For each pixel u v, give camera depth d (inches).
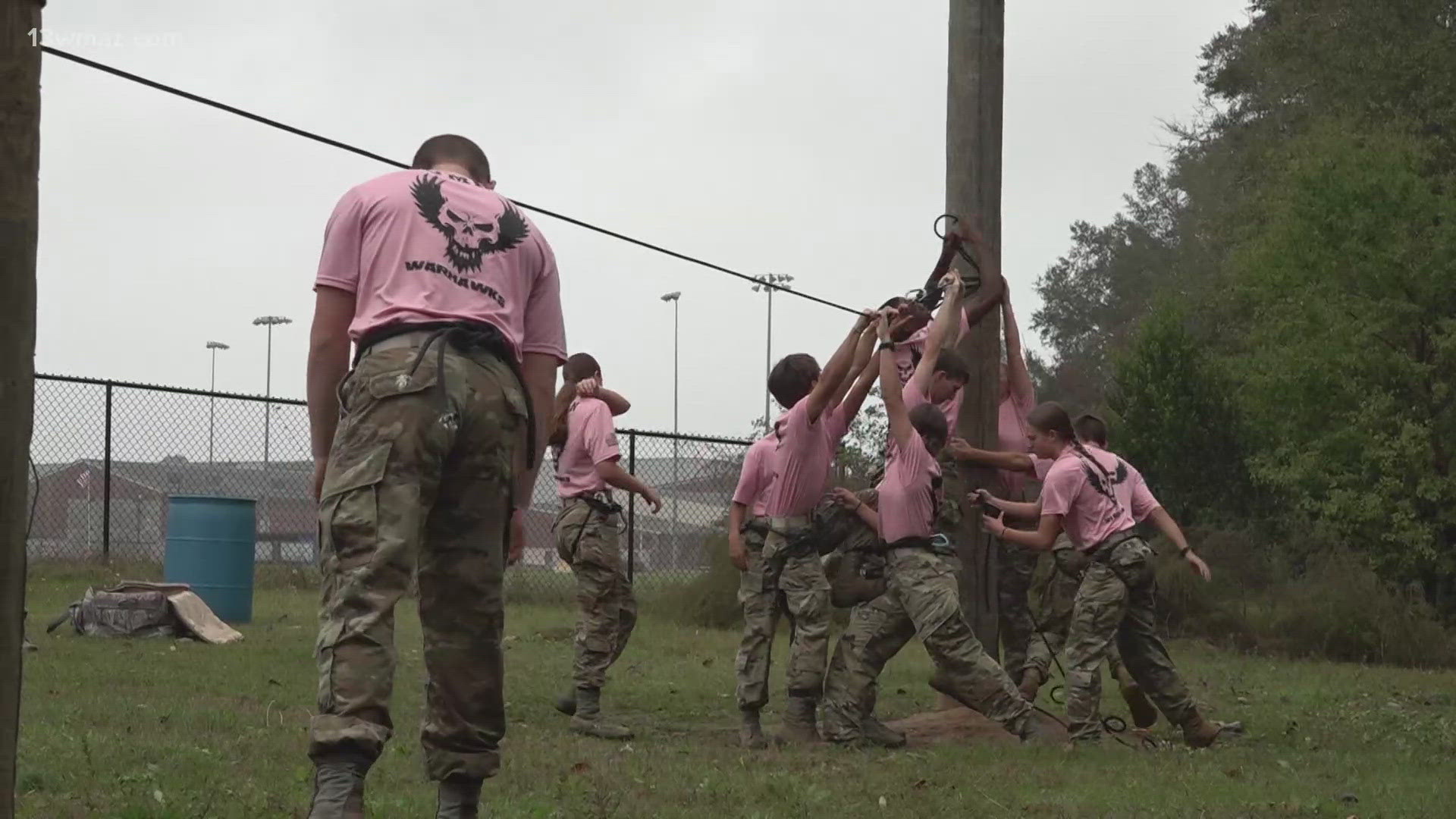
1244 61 1647.4
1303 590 738.2
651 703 374.9
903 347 337.7
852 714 306.2
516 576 737.0
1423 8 1294.3
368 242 155.3
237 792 206.2
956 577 310.5
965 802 232.2
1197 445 855.7
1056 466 321.1
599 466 319.9
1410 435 883.4
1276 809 230.1
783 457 308.2
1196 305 1427.2
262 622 538.3
